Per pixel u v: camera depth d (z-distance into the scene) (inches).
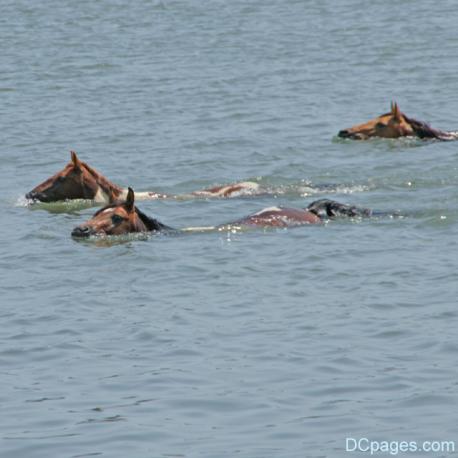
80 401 876.6
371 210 1382.9
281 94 2342.5
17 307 1091.3
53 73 2689.5
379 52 2832.2
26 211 1501.0
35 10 3870.6
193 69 2687.0
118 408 861.8
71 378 920.3
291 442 797.9
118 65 2780.5
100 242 1307.8
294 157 1781.5
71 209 1510.8
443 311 1034.7
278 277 1152.2
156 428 826.2
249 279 1150.3
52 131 2043.6
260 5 3814.0
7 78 2642.7
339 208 1373.0
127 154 1844.2
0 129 2074.3
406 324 1007.6
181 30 3363.7
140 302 1091.9
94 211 1498.5
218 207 1480.1
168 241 1302.9
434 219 1348.4
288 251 1239.5
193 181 1646.2
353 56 2795.3
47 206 1528.1
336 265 1182.3
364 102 2240.4
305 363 932.6
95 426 831.7
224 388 890.7
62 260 1241.4
